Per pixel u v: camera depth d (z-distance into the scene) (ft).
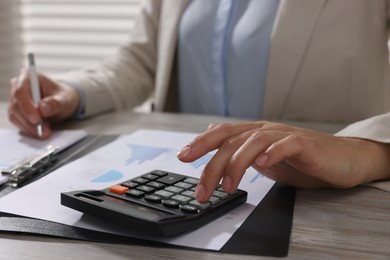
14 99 2.35
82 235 1.21
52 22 5.59
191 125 2.53
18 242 1.19
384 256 1.13
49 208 1.38
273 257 1.11
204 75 3.30
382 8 2.97
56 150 1.97
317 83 2.99
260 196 1.51
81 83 2.82
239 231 1.25
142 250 1.14
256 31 3.08
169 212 1.25
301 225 1.30
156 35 3.68
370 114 2.97
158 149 2.02
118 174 1.69
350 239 1.22
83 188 1.55
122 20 5.43
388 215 1.38
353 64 2.92
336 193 1.57
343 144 1.62
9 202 1.42
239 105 3.18
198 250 1.15
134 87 3.41
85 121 2.66
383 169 1.67
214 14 3.25
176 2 3.42
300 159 1.47
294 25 2.96
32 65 2.44
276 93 3.03
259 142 1.42
